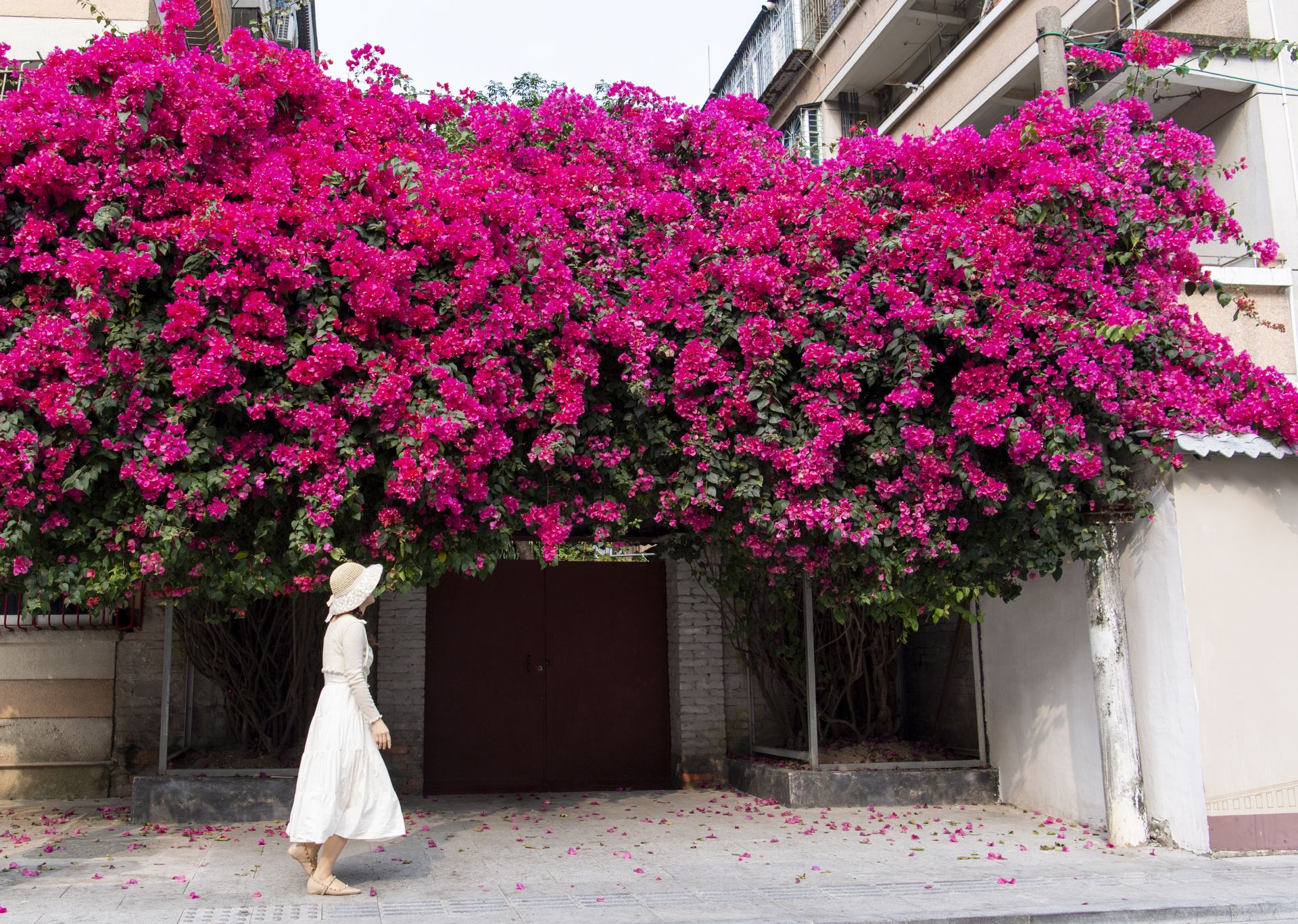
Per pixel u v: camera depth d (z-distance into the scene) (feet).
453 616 31.83
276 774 25.55
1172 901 17.22
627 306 21.54
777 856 21.21
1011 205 22.16
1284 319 29.09
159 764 25.67
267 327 18.13
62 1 29.04
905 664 33.40
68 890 17.48
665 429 21.94
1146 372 22.59
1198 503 22.33
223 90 19.21
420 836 23.44
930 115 48.60
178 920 15.37
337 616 18.03
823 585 24.68
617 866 20.12
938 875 19.26
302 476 18.85
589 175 22.57
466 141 23.39
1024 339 21.11
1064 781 25.23
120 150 18.37
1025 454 20.86
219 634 27.48
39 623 27.63
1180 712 21.91
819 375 21.20
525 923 15.43
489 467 20.62
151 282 18.40
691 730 31.63
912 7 51.47
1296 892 17.99
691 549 27.22
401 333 19.67
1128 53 24.89
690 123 24.56
